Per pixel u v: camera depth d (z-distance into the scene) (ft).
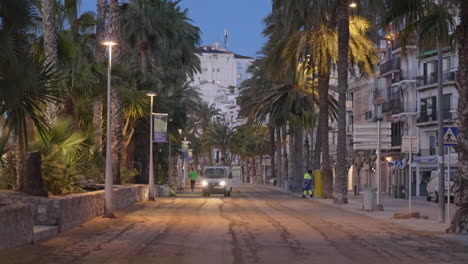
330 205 130.82
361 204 133.18
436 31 79.00
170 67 224.53
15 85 48.08
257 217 92.79
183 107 234.79
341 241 60.59
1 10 48.29
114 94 129.70
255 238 62.54
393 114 255.70
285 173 294.46
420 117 235.61
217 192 178.60
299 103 218.79
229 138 473.26
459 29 69.87
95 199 82.28
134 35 196.13
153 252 50.85
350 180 324.80
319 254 50.55
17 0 48.49
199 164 571.69
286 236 64.80
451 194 164.86
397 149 256.73
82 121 110.22
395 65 257.55
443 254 51.47
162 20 197.77
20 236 50.78
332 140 346.95
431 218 93.04
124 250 51.90
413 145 97.45
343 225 79.20
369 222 84.48
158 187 183.21
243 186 334.85
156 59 216.54
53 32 81.41
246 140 417.49
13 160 72.95
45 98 52.31
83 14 108.06
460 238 63.41
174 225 77.41
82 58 96.37
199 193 217.56
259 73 250.78
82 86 89.45
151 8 193.67
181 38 209.56
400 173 247.29
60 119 80.74
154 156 211.82
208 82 654.53
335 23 158.20
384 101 274.57
